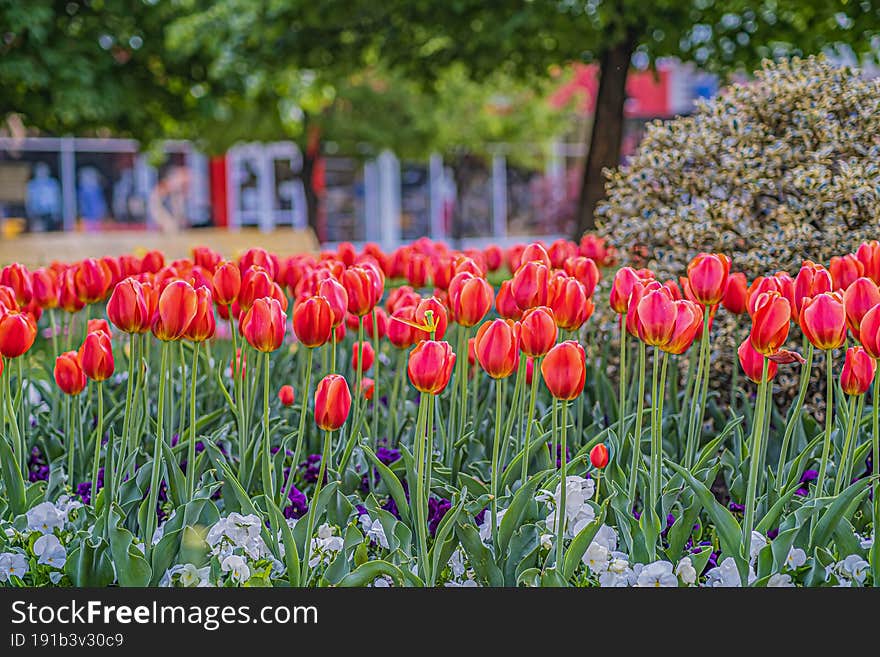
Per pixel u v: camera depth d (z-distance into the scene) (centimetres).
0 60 1188
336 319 341
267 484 352
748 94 554
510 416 368
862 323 299
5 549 332
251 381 415
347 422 439
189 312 324
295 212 3153
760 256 503
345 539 326
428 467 331
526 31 1099
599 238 571
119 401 515
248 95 1370
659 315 299
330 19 1190
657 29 1071
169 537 317
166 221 2978
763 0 1007
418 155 2431
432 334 330
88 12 1269
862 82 536
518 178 3409
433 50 1273
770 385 372
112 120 1354
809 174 500
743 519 368
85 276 424
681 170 552
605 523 347
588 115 2920
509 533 319
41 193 2817
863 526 353
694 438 395
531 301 345
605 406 482
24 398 461
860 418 383
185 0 1305
